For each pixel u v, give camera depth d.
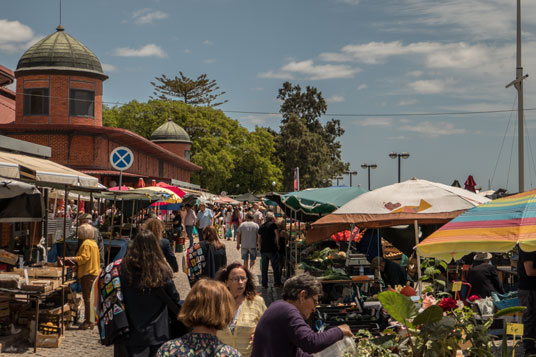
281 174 78.44
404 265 12.88
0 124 31.64
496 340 7.85
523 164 30.22
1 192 8.62
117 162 15.77
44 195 15.70
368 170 46.41
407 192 9.52
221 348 3.45
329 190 13.89
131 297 5.40
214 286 3.52
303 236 16.94
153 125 70.88
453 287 7.19
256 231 16.88
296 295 4.41
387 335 5.27
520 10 31.14
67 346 9.06
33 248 14.77
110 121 69.38
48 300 10.35
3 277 8.98
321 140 82.06
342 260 11.54
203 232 10.33
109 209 19.98
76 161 32.44
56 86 33.69
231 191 75.94
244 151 75.06
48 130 32.25
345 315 7.66
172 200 22.22
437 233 5.50
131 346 5.35
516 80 30.69
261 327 4.39
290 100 89.62
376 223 9.91
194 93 96.31
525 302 7.41
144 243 5.51
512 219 5.18
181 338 3.48
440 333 4.92
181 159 53.69
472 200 9.41
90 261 10.22
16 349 8.77
